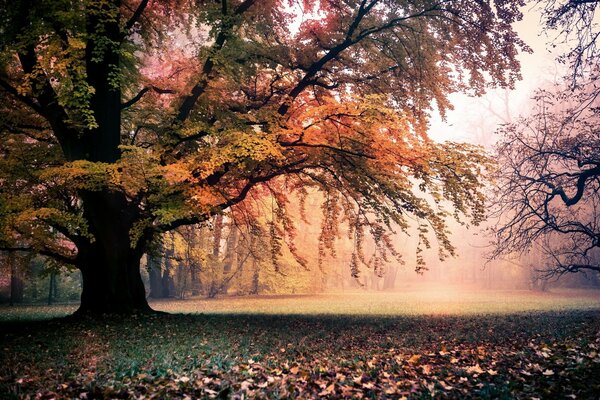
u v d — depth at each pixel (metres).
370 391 4.98
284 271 38.72
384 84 14.98
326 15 14.94
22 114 13.38
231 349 8.20
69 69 10.75
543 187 16.42
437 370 6.10
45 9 10.76
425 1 13.82
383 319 15.41
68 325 11.90
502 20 12.96
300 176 17.20
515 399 4.51
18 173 11.89
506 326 12.59
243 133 11.66
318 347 8.85
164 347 8.42
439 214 13.73
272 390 5.10
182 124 13.20
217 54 12.92
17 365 6.92
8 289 32.69
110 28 12.68
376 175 14.25
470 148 12.45
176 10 15.80
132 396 4.98
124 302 14.13
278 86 15.19
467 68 14.52
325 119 12.33
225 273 38.72
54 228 14.42
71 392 5.20
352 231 16.98
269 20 15.12
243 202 18.61
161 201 12.16
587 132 14.75
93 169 10.73
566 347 7.55
